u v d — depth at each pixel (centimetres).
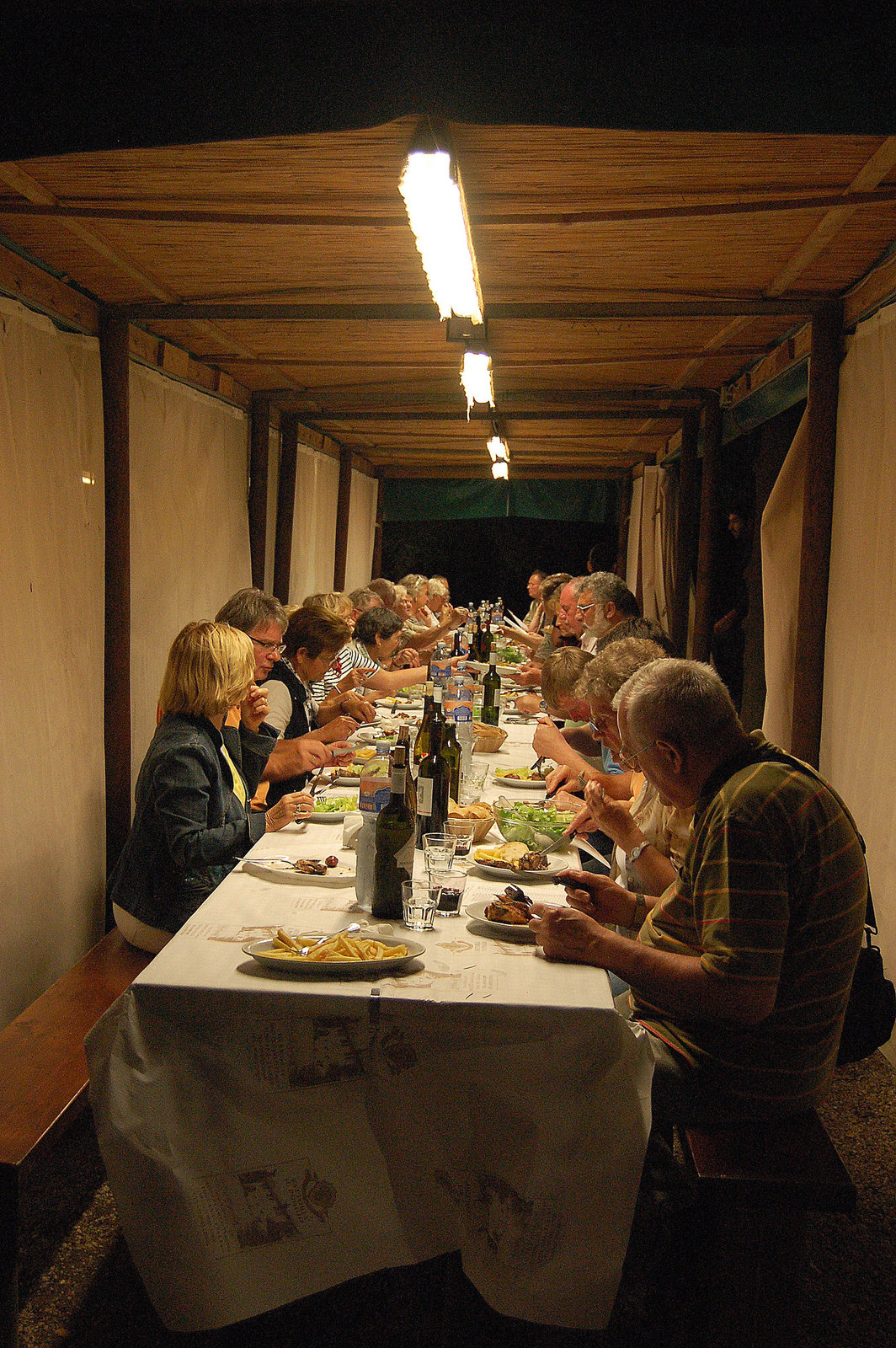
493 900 216
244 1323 205
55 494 343
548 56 203
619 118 204
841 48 203
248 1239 173
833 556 375
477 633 779
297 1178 174
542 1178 171
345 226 293
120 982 254
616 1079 169
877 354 334
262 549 600
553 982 178
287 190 268
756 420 516
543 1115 171
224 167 253
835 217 285
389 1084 173
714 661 727
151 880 261
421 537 1290
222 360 507
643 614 869
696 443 629
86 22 209
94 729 376
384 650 552
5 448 309
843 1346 203
